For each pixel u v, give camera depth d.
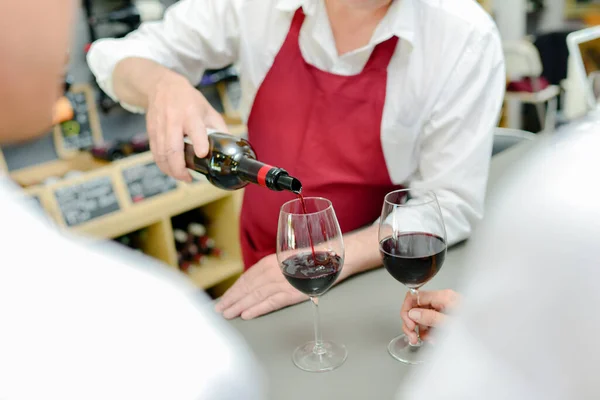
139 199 2.26
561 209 0.34
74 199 2.08
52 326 0.33
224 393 0.38
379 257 1.15
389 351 0.91
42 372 0.33
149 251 2.44
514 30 4.21
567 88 2.54
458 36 1.18
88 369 0.33
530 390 0.35
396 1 1.20
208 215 2.67
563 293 0.33
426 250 0.91
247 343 0.97
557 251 0.34
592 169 0.35
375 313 1.03
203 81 2.57
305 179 1.36
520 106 4.07
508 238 0.36
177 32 1.44
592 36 2.05
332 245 0.94
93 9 2.30
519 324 0.35
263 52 1.37
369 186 1.36
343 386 0.84
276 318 1.04
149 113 1.21
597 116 0.40
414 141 1.29
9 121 0.38
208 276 2.50
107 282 0.36
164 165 1.17
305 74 1.32
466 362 0.38
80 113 2.38
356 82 1.26
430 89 1.22
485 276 0.37
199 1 1.45
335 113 1.30
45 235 0.36
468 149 1.20
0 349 0.32
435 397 0.39
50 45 0.37
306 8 1.26
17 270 0.34
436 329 0.90
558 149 0.38
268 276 1.09
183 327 0.38
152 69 1.31
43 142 2.29
